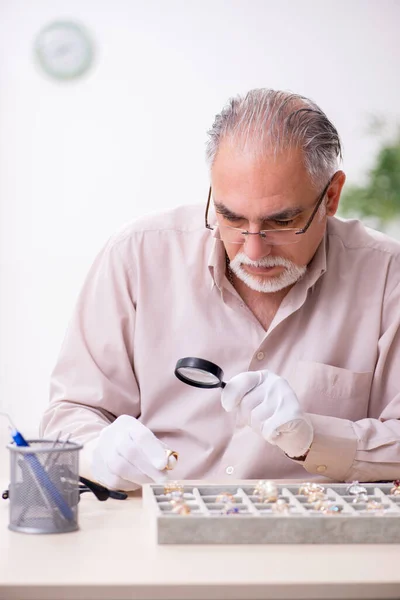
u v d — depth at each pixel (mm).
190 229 1947
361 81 5238
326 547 1203
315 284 1924
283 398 1526
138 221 1975
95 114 5359
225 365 1891
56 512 1260
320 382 1872
